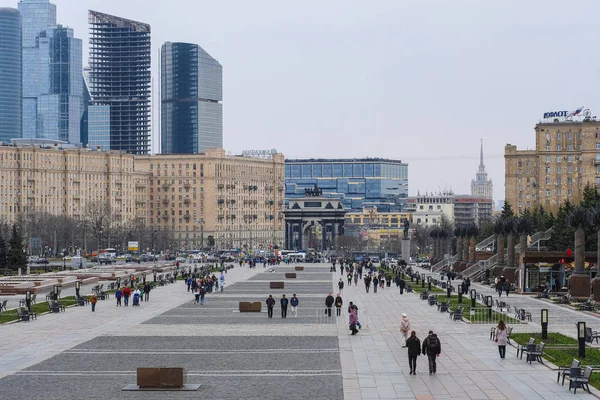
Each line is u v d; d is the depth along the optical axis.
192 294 186.75
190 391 75.50
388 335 112.25
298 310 148.00
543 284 179.75
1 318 134.38
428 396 72.50
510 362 88.38
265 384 78.69
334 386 77.44
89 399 72.31
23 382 79.94
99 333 115.81
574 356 90.81
